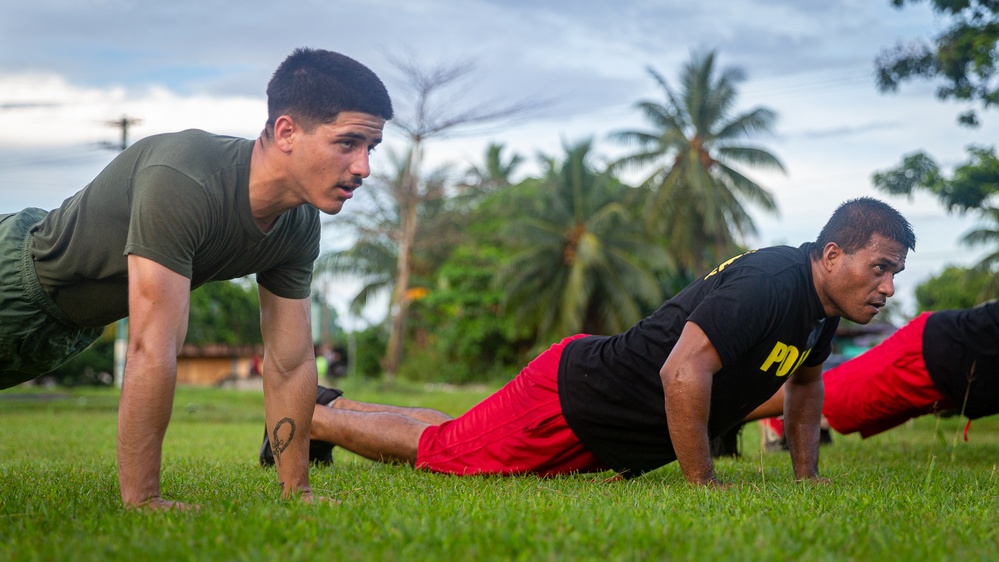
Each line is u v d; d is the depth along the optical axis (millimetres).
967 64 15281
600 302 39938
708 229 37375
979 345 5855
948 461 6211
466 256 43781
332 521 2750
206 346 56281
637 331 4375
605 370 4395
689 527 2715
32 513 3014
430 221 38656
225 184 3227
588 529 2584
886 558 2381
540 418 4574
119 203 3293
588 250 36406
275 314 3721
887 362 6199
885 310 46656
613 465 4566
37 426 11156
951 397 6039
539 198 40656
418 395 27719
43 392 31484
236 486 3881
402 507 3064
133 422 3039
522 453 4633
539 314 40906
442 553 2344
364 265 41625
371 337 47500
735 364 4059
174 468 5062
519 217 41125
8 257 3500
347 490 3760
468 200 43281
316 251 3740
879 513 3088
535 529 2611
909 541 2604
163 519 2762
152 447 3078
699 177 36500
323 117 3125
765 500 3404
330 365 39125
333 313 53594
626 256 39344
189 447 7352
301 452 3727
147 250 3082
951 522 2980
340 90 3117
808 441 4602
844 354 45688
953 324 6012
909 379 6109
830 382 6516
